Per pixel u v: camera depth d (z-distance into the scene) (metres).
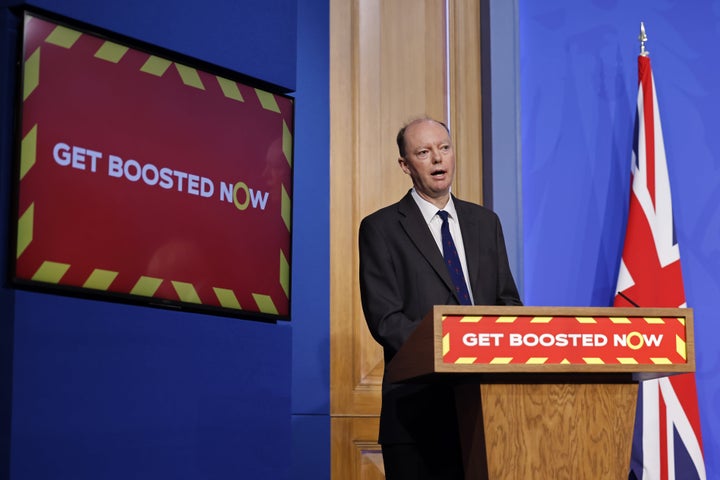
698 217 5.74
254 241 2.44
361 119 5.36
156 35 2.27
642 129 5.52
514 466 2.70
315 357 4.96
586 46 5.76
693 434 5.27
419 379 2.86
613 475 2.75
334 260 5.18
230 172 2.40
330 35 5.38
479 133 5.60
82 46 2.12
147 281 2.19
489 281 3.77
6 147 2.00
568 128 5.67
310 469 4.87
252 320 2.46
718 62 5.91
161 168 2.24
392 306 3.61
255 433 2.39
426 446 3.49
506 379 2.73
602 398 2.77
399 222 3.78
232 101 2.43
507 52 5.59
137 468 2.12
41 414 1.98
